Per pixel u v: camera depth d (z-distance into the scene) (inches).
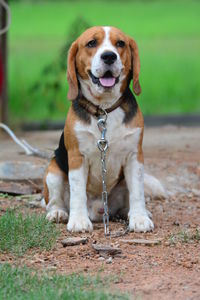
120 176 382.3
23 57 1513.3
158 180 477.7
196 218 402.0
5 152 591.8
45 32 1818.4
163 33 1854.1
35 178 486.6
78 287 268.4
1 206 423.2
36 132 767.7
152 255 322.7
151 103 1226.0
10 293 260.5
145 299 261.7
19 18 2026.3
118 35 358.9
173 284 280.1
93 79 354.3
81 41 361.7
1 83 697.6
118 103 360.5
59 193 392.2
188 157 569.6
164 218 400.8
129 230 366.3
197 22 1989.4
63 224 381.7
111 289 270.7
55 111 1093.1
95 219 394.0
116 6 2292.1
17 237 336.5
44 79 1082.1
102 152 363.3
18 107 1075.9
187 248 334.0
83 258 318.7
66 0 2385.6
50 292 257.6
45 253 325.4
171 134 711.7
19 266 303.0
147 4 2333.9
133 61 370.6
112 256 320.8
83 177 368.2
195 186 489.4
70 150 367.2
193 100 1254.3
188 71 1502.2
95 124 360.2
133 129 363.3
